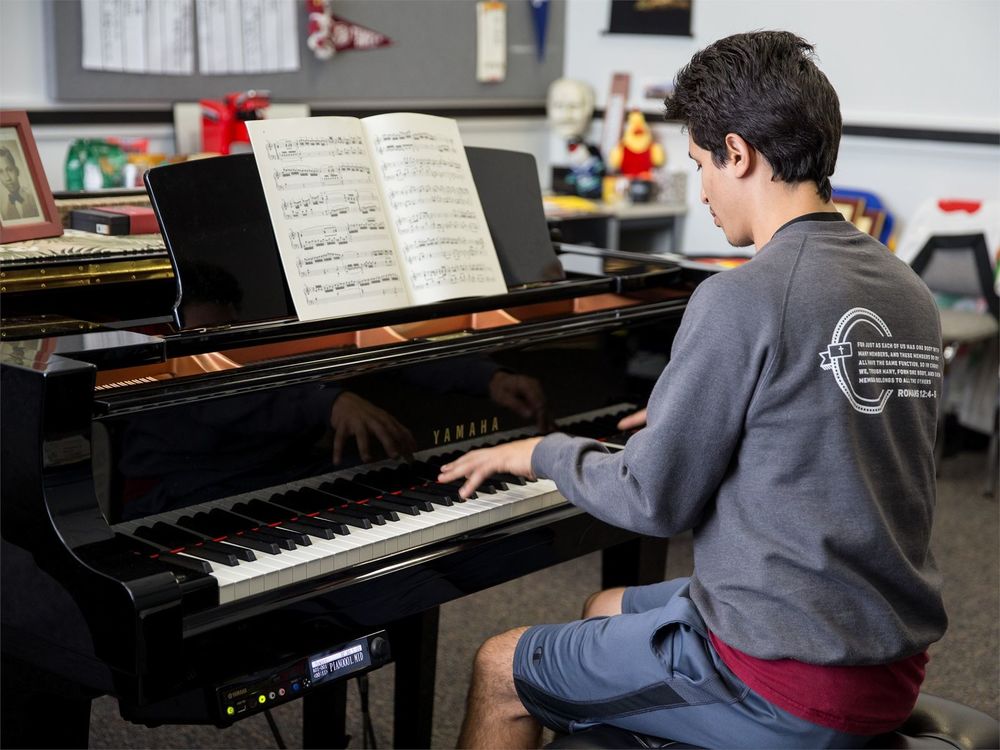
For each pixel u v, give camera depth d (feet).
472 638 9.89
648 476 4.70
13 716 5.16
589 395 7.21
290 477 5.69
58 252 6.27
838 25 16.97
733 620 4.74
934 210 15.28
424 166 6.54
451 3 18.42
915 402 4.75
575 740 5.24
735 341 4.53
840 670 4.57
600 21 19.93
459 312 6.48
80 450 4.79
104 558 4.71
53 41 14.08
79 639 4.75
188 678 4.72
